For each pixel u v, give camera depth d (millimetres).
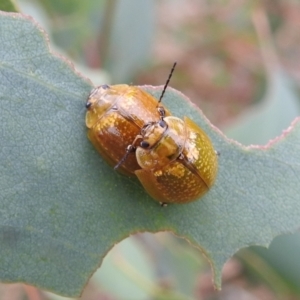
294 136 92
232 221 90
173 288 125
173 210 89
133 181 88
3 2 87
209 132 90
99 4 130
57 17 126
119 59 134
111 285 118
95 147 87
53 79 86
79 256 84
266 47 139
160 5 193
